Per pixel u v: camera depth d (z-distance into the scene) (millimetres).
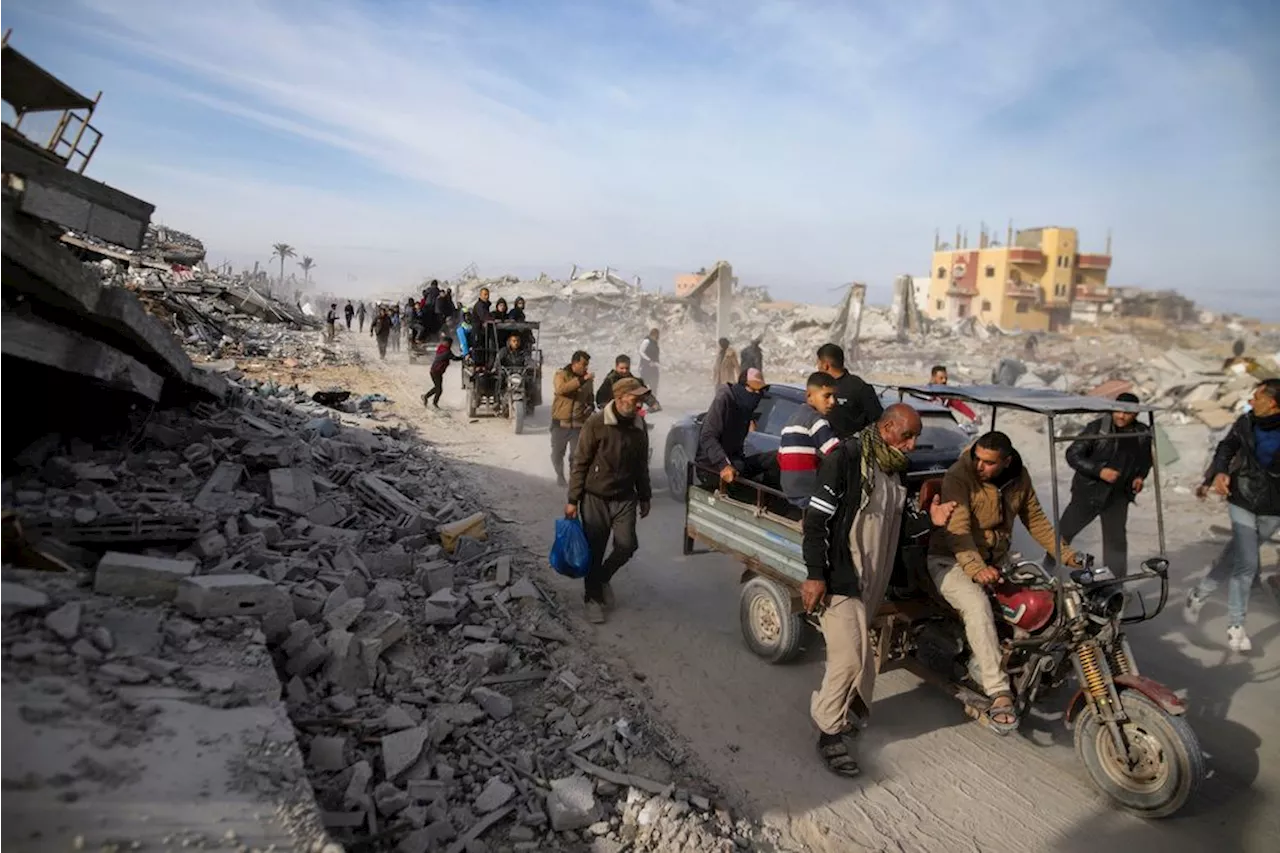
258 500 5961
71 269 4891
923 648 4609
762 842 3463
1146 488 10648
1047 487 10188
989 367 26219
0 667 2629
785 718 4520
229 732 2699
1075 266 66562
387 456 8977
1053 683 4242
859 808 3764
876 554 4078
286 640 3809
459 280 51594
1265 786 4047
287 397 11430
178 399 7590
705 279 34500
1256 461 5461
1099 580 4051
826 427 4727
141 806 2201
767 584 5062
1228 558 5875
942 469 6195
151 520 4719
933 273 74938
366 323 54875
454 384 18344
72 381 5992
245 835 2221
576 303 41406
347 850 2883
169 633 3256
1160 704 3707
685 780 3777
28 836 1973
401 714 3713
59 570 3654
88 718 2521
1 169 4148
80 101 4633
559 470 9305
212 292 26453
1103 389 9133
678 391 20344
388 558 5562
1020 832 3643
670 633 5551
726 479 5562
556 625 5203
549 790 3510
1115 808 3852
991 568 4156
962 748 4355
